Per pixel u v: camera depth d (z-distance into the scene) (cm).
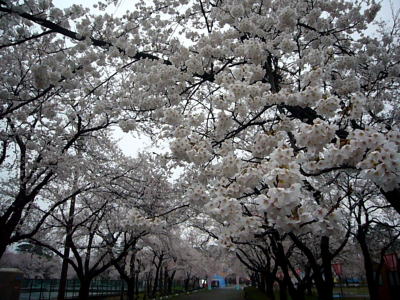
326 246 667
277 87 504
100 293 2539
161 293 2845
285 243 1169
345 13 608
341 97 506
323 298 623
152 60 618
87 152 988
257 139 339
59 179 970
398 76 555
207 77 515
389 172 221
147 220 343
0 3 504
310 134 257
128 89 745
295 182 213
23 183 777
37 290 1967
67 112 850
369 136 238
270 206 204
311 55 432
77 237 1427
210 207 262
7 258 2912
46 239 1370
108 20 607
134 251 1542
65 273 1280
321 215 230
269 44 454
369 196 783
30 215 1102
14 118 727
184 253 2917
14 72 720
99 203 1244
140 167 1105
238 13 482
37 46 666
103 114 852
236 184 278
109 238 1386
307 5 570
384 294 1402
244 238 279
